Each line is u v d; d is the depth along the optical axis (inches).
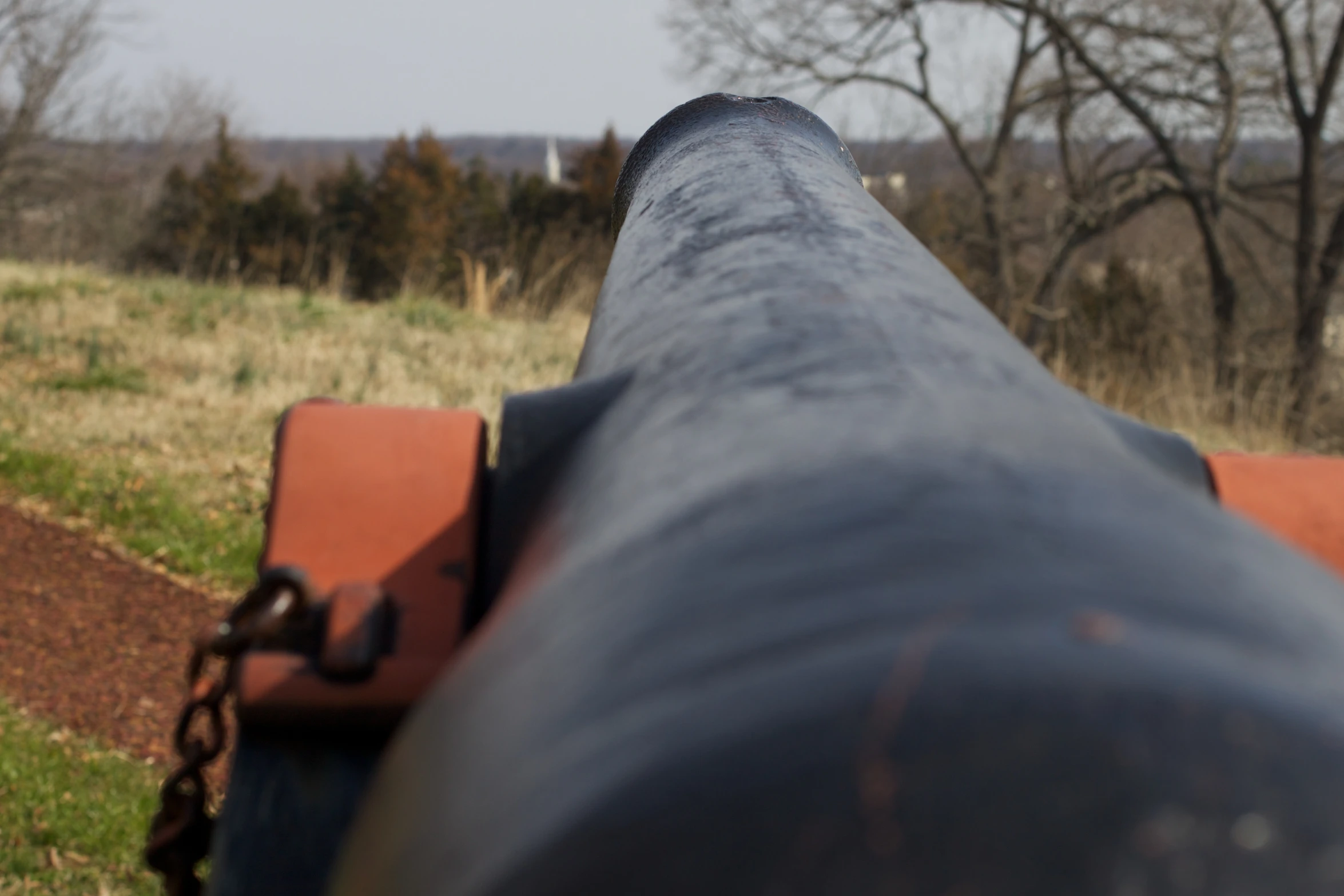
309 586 47.4
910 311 43.5
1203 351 652.1
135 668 215.6
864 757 20.2
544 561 36.1
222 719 51.4
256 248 1317.7
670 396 40.6
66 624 226.8
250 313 472.4
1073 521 26.0
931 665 21.2
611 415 46.8
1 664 207.8
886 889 19.0
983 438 30.8
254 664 47.6
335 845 45.4
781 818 20.0
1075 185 888.9
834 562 25.1
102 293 483.8
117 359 392.5
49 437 316.2
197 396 361.4
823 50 885.2
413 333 462.3
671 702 22.8
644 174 92.0
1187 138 834.2
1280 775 19.3
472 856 22.8
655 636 25.0
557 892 20.6
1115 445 36.8
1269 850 18.5
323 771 46.9
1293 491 57.2
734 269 52.3
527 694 26.0
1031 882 18.7
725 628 24.3
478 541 53.9
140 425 330.6
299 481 54.1
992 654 21.2
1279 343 737.0
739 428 34.4
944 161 1004.6
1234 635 22.6
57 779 171.9
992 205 893.2
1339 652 23.5
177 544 263.6
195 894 52.5
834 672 21.7
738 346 41.4
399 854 25.2
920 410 32.8
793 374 37.6
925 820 19.4
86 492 283.9
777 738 20.9
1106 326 669.3
